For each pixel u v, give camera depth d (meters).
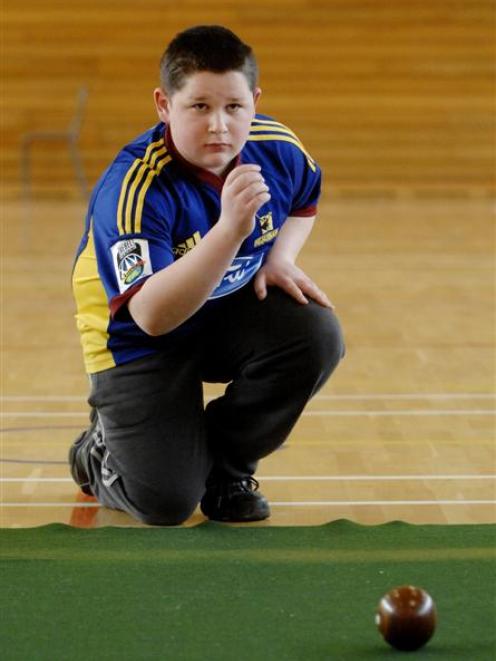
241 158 6.41
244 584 5.36
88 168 24.88
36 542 5.98
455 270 16.41
